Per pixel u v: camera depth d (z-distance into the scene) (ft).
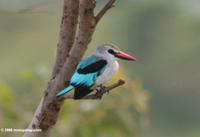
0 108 42.24
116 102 41.96
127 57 37.78
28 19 151.23
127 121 42.16
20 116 42.11
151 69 150.92
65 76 29.66
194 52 152.97
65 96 29.76
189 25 161.99
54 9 34.01
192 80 140.26
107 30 170.09
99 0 29.84
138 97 41.68
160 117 131.95
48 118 29.96
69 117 42.24
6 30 154.40
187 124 130.41
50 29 146.72
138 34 169.58
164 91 137.80
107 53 37.32
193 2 165.68
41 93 42.55
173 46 158.10
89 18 28.91
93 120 42.24
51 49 140.77
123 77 40.11
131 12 172.45
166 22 167.53
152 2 170.40
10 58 146.92
